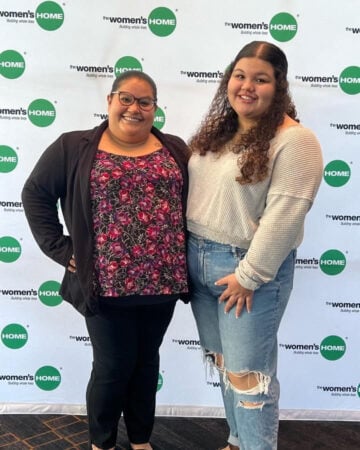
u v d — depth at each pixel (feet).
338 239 6.95
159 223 4.86
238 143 4.75
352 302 7.07
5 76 6.53
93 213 4.83
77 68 6.54
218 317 5.19
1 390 7.23
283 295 4.92
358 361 7.20
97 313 4.87
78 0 6.39
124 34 6.48
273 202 4.50
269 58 4.55
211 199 4.83
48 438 6.56
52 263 6.98
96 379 5.54
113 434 5.84
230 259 4.82
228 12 6.44
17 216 6.86
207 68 6.57
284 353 7.20
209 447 6.51
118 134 5.03
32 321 7.11
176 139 5.61
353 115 6.66
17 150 6.70
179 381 7.26
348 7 6.42
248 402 4.99
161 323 5.54
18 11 6.40
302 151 4.44
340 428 7.06
